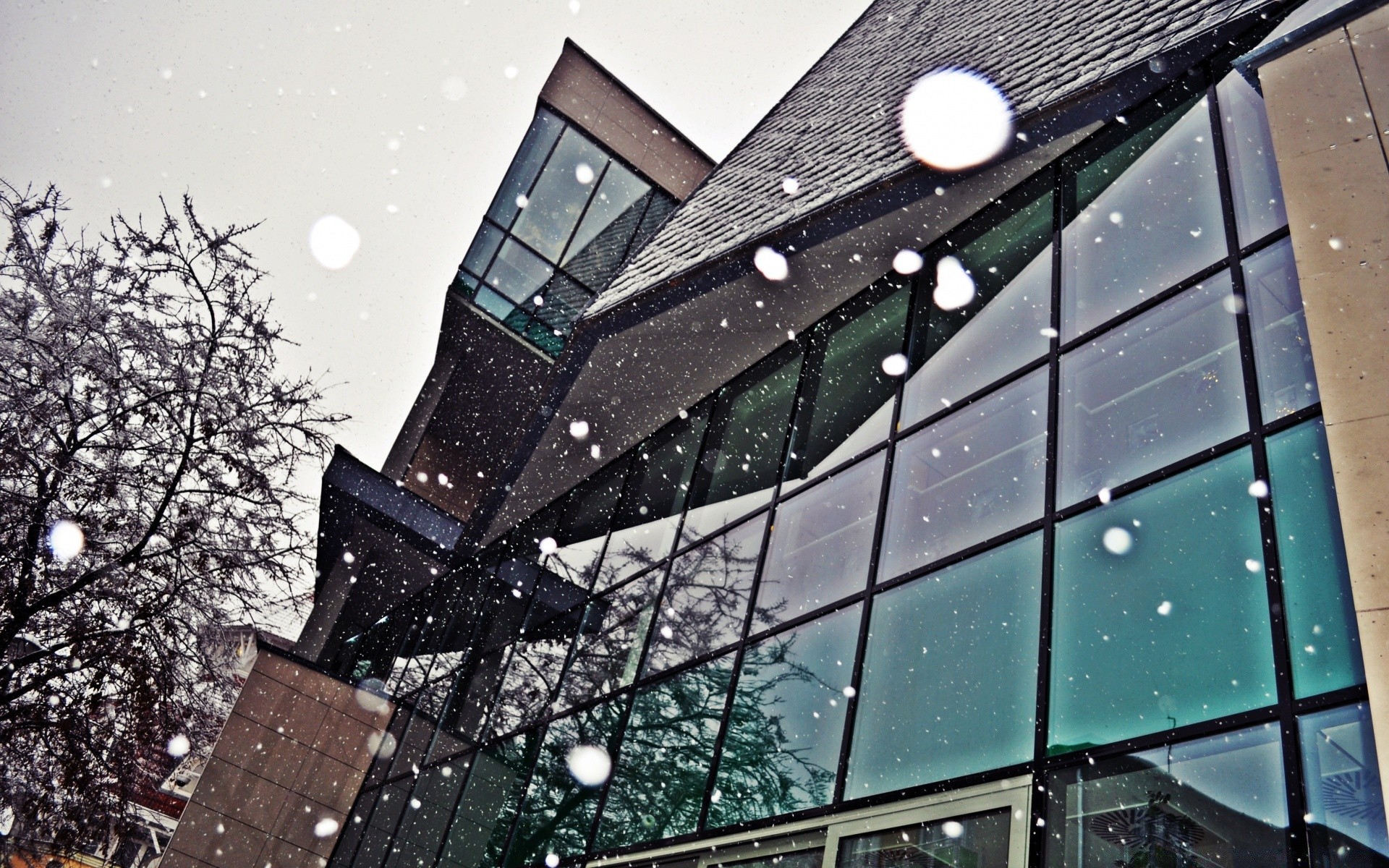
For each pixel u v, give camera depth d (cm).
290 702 1269
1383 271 398
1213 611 418
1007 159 711
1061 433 569
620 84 1547
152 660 968
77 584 902
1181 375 514
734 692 690
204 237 1077
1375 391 371
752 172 1102
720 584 798
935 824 475
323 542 1493
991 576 551
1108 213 636
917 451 682
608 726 805
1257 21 575
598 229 1512
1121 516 494
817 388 842
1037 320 649
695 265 891
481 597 1260
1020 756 458
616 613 918
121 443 959
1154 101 641
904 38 1145
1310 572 390
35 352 952
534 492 1234
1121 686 436
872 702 567
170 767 1201
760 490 835
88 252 1045
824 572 691
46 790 977
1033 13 882
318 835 1216
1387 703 308
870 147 862
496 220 1503
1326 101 479
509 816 862
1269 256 500
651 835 670
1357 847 320
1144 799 394
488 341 1471
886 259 812
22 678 946
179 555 984
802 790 573
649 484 1024
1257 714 375
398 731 1262
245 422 1030
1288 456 429
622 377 1018
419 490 1661
